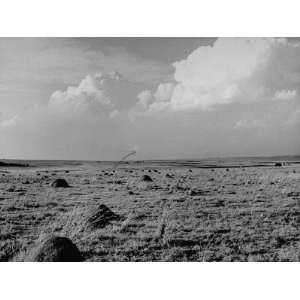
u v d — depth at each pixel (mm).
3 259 8336
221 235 9609
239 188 17938
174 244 8898
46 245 8328
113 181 20953
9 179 21859
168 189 17453
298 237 9695
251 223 10820
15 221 10805
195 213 11867
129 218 10719
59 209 12492
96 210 10875
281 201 14180
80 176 24219
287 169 28844
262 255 8516
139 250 8594
